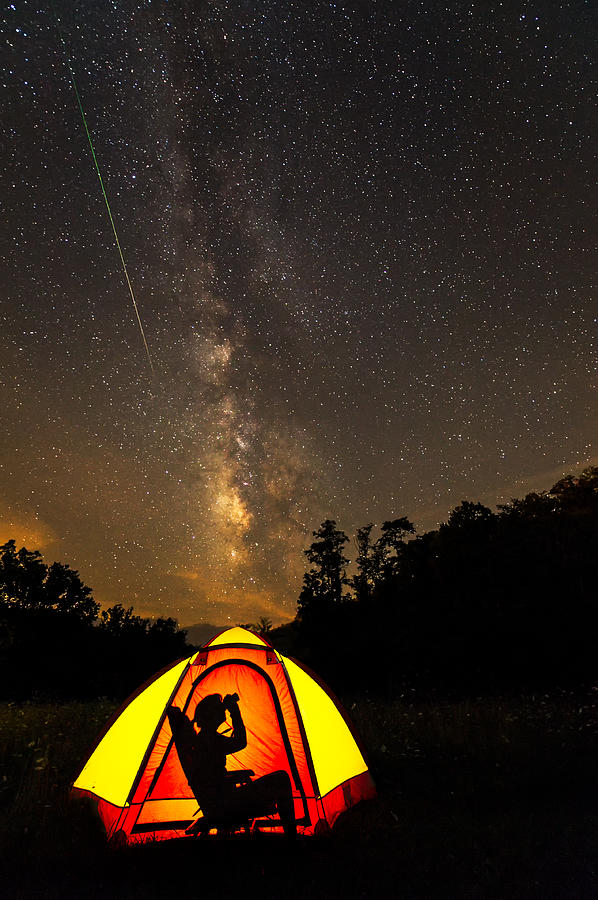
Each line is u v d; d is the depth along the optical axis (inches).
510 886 151.9
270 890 150.6
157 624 1380.4
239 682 225.8
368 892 149.7
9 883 155.3
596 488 1582.2
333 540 1364.4
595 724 331.3
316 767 219.3
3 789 222.4
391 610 1081.4
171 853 174.9
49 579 1270.9
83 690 1028.5
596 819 196.9
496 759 267.9
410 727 337.7
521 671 776.3
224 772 196.5
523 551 986.7
